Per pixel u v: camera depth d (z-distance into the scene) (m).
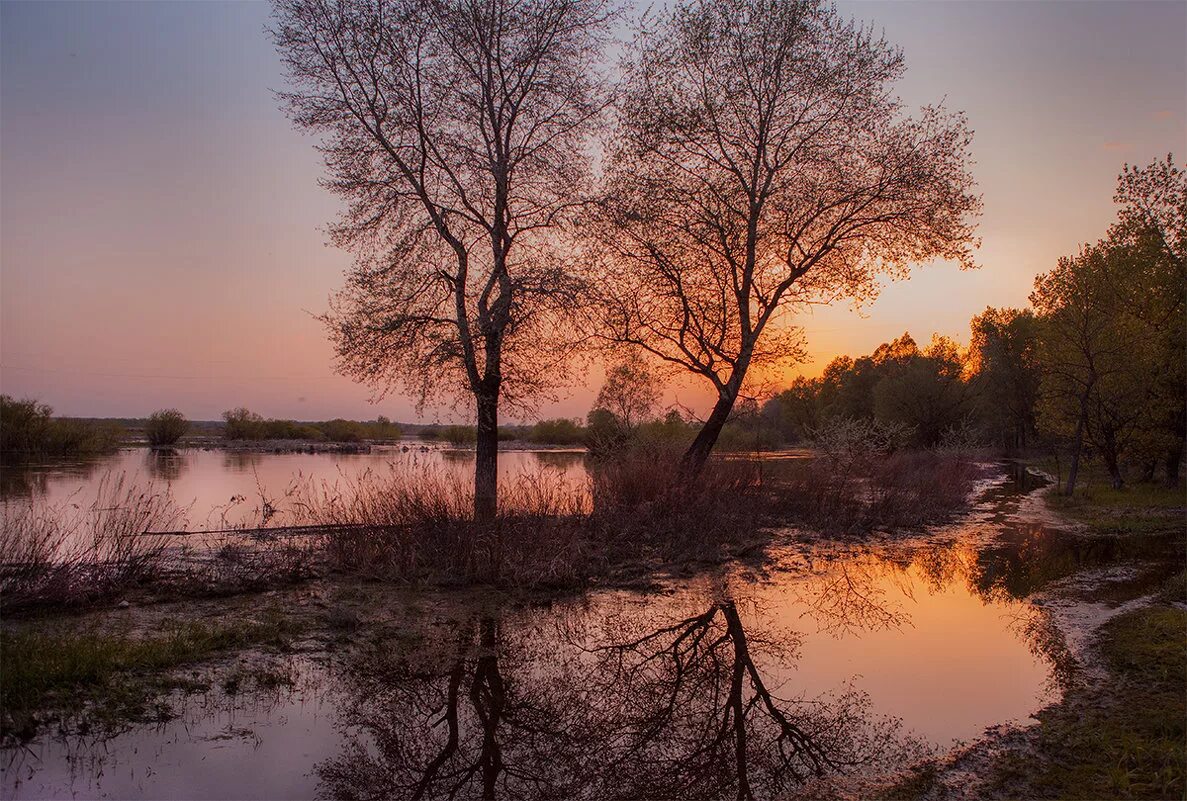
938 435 52.09
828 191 18.98
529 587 11.02
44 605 9.16
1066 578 11.80
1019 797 4.78
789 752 5.85
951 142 18.23
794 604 10.52
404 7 15.01
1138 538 15.99
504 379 15.41
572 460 40.72
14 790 4.91
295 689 6.98
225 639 8.02
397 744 6.00
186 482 24.77
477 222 15.75
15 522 10.22
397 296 14.99
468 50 15.49
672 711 6.79
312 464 35.41
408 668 7.64
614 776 5.57
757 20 18.11
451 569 11.38
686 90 18.72
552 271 14.84
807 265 19.36
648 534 14.29
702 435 19.39
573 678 7.57
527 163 15.99
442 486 13.20
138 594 9.84
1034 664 7.64
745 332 19.14
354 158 15.48
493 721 6.55
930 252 18.86
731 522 15.91
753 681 7.48
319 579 11.12
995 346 53.91
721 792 5.23
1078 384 25.45
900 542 15.80
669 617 9.80
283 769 5.43
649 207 18.53
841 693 7.05
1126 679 6.84
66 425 43.53
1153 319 24.22
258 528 13.98
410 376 14.89
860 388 68.06
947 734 5.98
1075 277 25.23
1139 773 4.94
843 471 21.69
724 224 19.19
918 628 9.27
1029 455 57.59
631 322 18.84
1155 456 26.14
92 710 6.20
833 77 18.06
